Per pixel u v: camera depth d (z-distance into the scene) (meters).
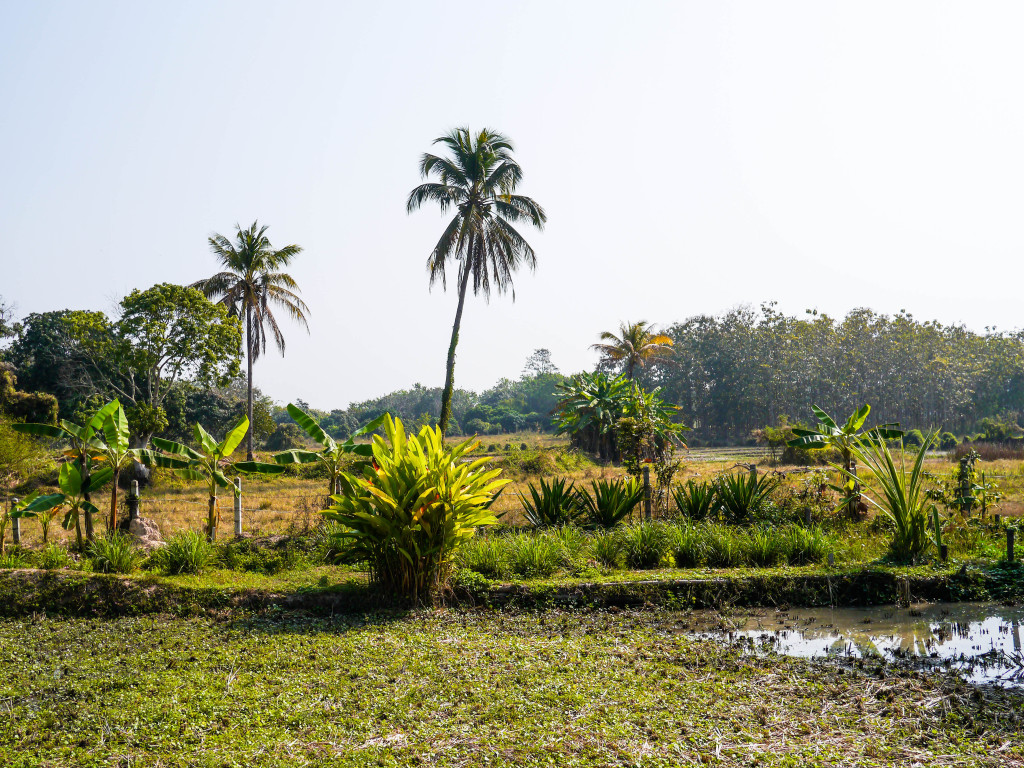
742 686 6.27
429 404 127.44
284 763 4.66
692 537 11.30
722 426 89.38
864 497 12.48
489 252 30.14
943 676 6.61
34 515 12.48
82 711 5.69
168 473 27.23
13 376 37.16
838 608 9.34
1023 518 12.45
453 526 9.09
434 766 4.70
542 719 5.47
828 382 82.81
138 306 35.22
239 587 9.37
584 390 40.84
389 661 6.89
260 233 37.81
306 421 13.75
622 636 7.96
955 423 90.69
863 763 4.77
